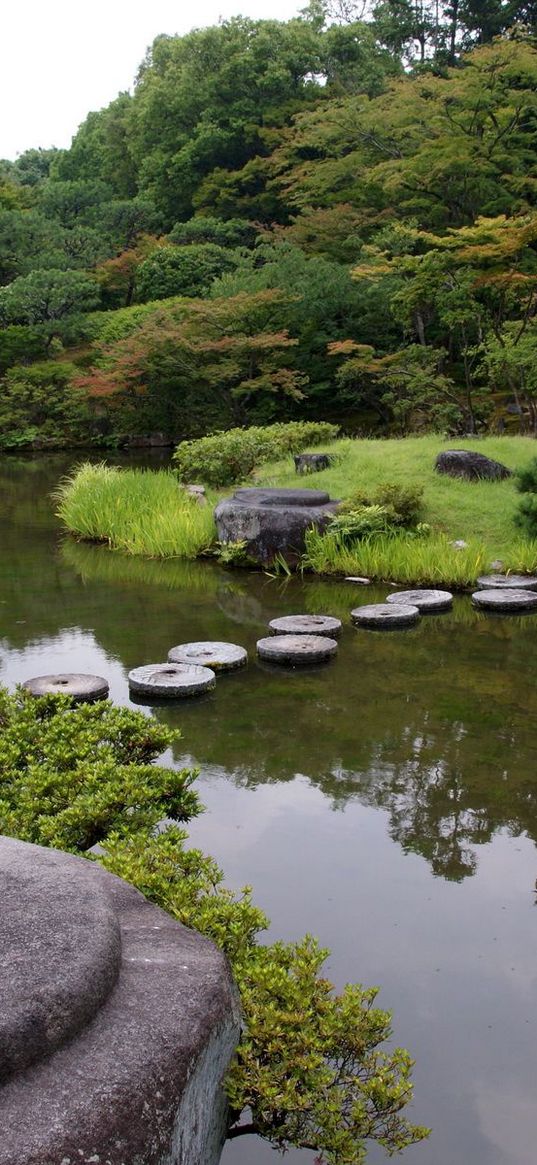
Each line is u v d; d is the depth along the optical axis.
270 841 4.41
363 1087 2.54
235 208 35.84
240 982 2.70
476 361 23.14
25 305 29.55
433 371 20.39
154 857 3.39
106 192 40.09
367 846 4.36
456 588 10.19
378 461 13.66
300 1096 2.45
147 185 42.31
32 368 28.89
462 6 32.78
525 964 3.46
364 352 21.34
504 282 15.34
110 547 12.97
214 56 38.94
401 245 22.86
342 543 11.30
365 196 27.58
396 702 6.42
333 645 7.54
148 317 25.72
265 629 8.48
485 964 3.45
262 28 37.41
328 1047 2.59
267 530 11.32
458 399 18.38
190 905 3.01
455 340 23.81
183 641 8.06
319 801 4.85
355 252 26.95
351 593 10.02
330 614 9.06
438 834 4.49
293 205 31.42
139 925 2.52
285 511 11.38
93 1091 1.85
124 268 33.91
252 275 25.73
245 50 38.12
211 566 11.66
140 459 24.58
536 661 7.42
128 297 35.50
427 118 24.73
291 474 14.27
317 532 11.34
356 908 3.82
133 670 6.89
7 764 4.52
